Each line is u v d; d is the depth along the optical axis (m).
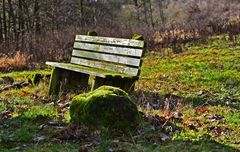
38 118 5.84
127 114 5.18
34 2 26.39
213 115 6.11
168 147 4.62
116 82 6.78
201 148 4.56
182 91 8.32
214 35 18.03
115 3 44.72
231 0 41.66
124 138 4.90
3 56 15.04
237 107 6.79
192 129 5.39
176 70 11.21
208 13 38.38
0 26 25.09
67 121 5.61
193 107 6.77
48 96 7.85
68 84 8.13
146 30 20.53
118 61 7.20
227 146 4.66
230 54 13.08
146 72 11.27
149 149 4.54
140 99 6.91
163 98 7.36
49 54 14.96
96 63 7.83
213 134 5.16
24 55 14.26
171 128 5.30
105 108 5.17
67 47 16.61
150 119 5.63
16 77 10.10
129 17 44.53
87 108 5.25
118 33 20.16
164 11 49.84
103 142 4.75
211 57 12.79
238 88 8.49
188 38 17.25
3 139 4.90
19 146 4.71
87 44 8.41
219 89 8.45
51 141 4.86
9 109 6.55
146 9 45.66
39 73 9.44
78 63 8.49
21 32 24.30
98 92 5.44
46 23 30.91
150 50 15.80
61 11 31.05
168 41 17.12
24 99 7.46
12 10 24.83
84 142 4.80
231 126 5.52
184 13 45.84
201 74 10.16
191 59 12.81
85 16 34.06
